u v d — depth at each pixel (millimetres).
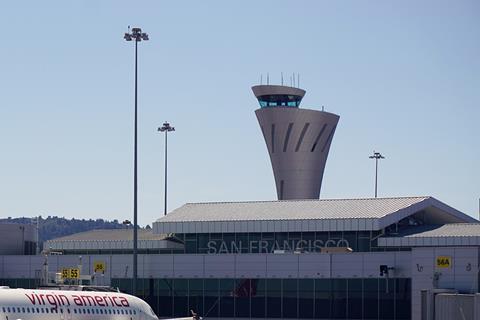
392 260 191500
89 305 158125
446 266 183000
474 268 180875
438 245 197750
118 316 163125
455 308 173375
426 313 179625
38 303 149000
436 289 179875
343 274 195000
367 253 193500
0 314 142625
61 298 153875
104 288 181875
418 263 185375
